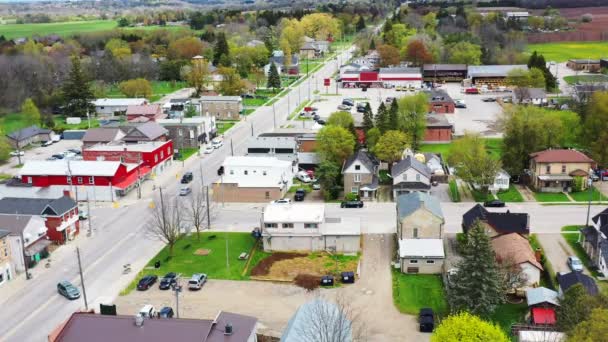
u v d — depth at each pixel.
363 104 184.12
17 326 68.06
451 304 66.69
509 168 112.44
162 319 55.25
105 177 107.62
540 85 189.25
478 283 65.06
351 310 66.12
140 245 88.94
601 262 77.12
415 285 75.19
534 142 113.06
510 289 69.88
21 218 83.31
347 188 106.12
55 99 188.50
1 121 174.88
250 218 98.19
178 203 105.00
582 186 106.44
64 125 169.75
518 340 59.81
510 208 99.62
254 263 82.19
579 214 96.44
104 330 54.34
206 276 78.12
